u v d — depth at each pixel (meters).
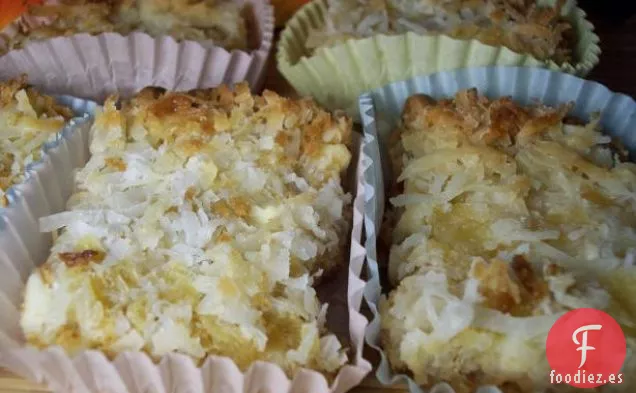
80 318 0.12
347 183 0.15
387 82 0.18
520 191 0.14
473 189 0.14
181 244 0.13
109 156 0.14
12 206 0.13
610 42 0.19
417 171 0.14
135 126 0.15
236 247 0.13
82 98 0.18
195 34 0.18
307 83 0.18
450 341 0.12
